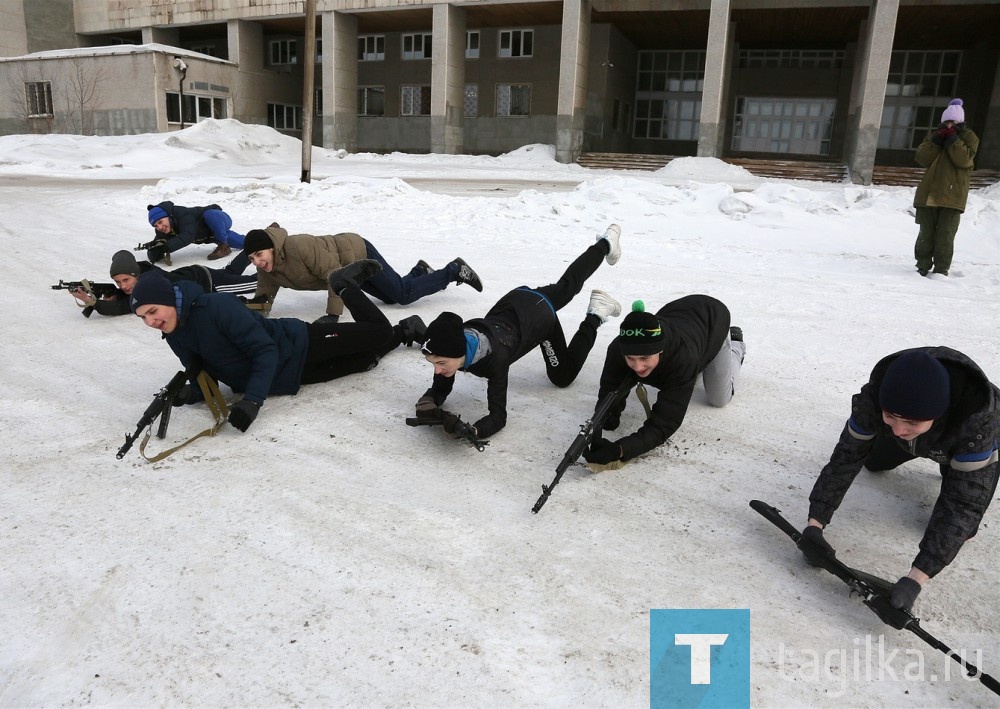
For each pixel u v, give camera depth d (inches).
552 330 155.7
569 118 1106.1
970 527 89.0
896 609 84.8
